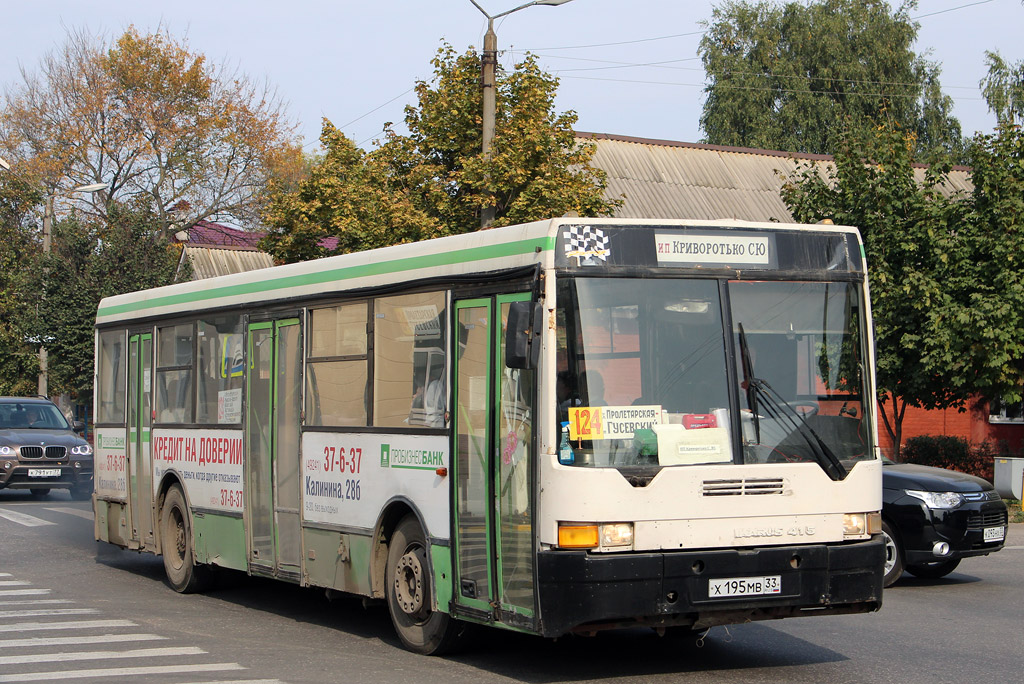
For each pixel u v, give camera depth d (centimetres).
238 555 1131
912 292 2069
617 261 757
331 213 2716
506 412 780
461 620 855
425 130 2527
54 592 1245
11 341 3659
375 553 925
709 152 3556
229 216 5600
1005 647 908
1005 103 4219
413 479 880
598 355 743
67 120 5150
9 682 784
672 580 728
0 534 1795
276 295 1082
